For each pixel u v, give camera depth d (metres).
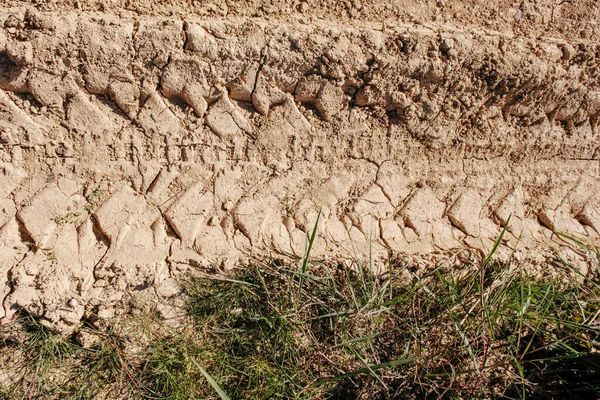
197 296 1.96
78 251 1.85
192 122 1.98
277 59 1.91
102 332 1.87
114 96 1.89
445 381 1.96
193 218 1.97
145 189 1.97
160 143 1.97
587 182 2.34
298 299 1.94
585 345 2.03
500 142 2.24
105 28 1.78
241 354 1.97
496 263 2.11
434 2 2.18
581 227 2.32
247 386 1.92
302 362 1.97
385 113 2.12
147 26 1.81
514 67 2.06
